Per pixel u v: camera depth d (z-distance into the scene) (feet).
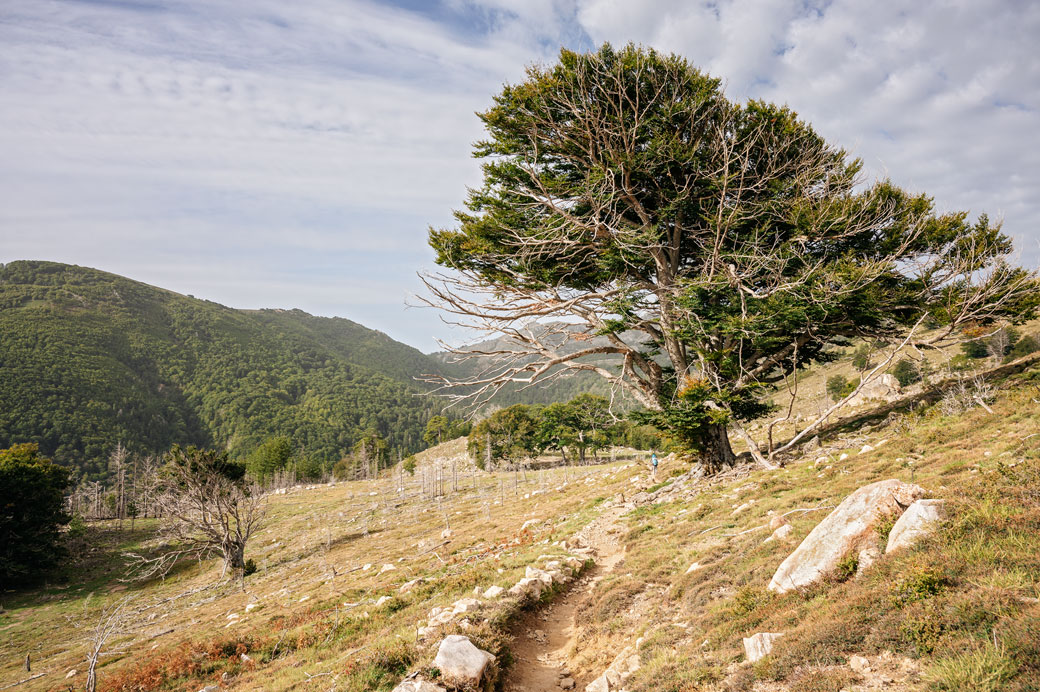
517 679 31.42
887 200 73.51
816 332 75.87
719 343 78.84
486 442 271.69
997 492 26.08
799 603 25.35
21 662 80.33
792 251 70.64
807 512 41.65
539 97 71.61
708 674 22.34
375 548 123.54
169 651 53.93
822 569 26.63
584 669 31.96
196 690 43.14
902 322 81.15
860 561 25.53
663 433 82.94
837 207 69.05
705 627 28.09
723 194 71.05
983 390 71.72
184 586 130.62
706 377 75.61
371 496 248.32
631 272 83.82
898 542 24.63
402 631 39.40
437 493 211.61
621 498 86.53
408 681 27.22
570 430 247.91
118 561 172.76
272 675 40.93
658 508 70.85
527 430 269.44
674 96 74.28
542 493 143.02
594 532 69.82
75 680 58.75
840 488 46.78
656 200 81.51
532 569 49.39
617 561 54.19
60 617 110.11
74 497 260.21
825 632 20.67
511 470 273.33
